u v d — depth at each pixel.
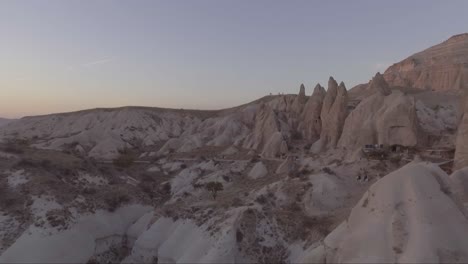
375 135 66.19
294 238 41.69
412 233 28.33
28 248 41.91
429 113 91.44
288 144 86.88
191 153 98.25
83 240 46.41
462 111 53.03
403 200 30.69
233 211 44.03
